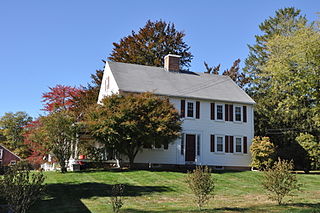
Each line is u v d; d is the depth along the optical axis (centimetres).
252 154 2833
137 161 2589
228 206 1385
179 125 2444
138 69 2983
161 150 2662
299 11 4416
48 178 2066
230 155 2878
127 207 1345
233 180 2177
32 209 1295
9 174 924
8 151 4853
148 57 3997
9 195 908
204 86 3031
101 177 2083
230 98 2961
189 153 2741
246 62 4641
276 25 4538
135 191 1716
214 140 2845
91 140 2514
